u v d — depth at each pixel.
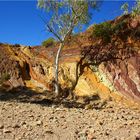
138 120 21.02
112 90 29.86
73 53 34.41
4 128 16.16
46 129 16.47
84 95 29.80
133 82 28.91
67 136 15.68
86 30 35.75
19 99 28.11
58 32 32.47
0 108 21.47
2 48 36.88
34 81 33.22
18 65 34.03
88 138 15.44
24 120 18.27
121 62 30.70
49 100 28.14
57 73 31.34
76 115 21.38
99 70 31.72
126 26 33.19
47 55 36.06
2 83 31.73
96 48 33.25
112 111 24.94
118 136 16.23
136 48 30.72
